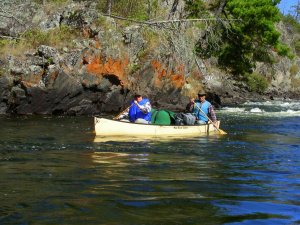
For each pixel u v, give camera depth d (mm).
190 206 4992
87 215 4578
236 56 28797
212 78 28516
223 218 4590
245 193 5645
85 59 16938
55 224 4281
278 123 15523
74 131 11641
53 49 16500
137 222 4387
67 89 16281
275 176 6734
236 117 17922
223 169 7199
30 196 5258
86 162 7465
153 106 19484
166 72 19938
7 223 4289
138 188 5750
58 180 6109
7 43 16938
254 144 10250
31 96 15664
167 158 8094
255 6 26875
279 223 4473
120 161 7652
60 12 19188
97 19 18531
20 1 18922
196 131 12070
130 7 22891
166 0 25266
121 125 11008
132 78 18594
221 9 26625
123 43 18641
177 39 20797
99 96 17359
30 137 10359
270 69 41000
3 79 15391
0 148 8742
